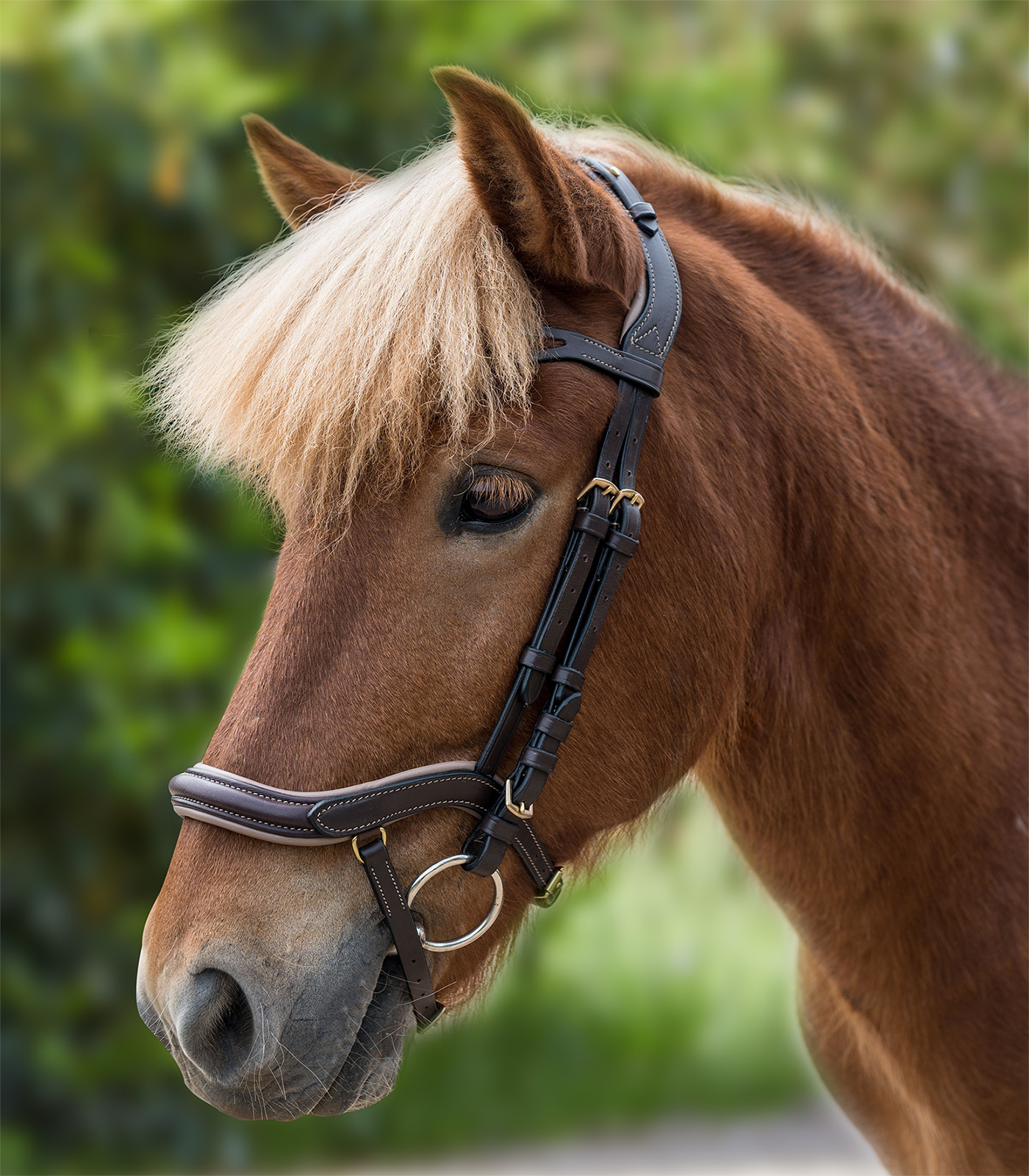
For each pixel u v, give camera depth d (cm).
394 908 134
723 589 149
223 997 127
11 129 327
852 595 160
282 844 130
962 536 168
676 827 446
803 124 412
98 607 356
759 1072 438
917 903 163
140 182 334
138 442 358
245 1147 378
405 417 129
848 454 160
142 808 374
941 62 436
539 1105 416
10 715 353
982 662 166
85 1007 375
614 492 137
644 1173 378
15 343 343
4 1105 362
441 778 133
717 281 157
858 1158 387
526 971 462
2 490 344
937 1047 165
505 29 361
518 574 134
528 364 132
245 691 134
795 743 162
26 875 362
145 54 327
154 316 354
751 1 431
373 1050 137
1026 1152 163
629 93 377
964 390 175
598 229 139
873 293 177
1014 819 163
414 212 137
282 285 137
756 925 462
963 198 435
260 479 148
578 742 142
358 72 365
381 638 131
